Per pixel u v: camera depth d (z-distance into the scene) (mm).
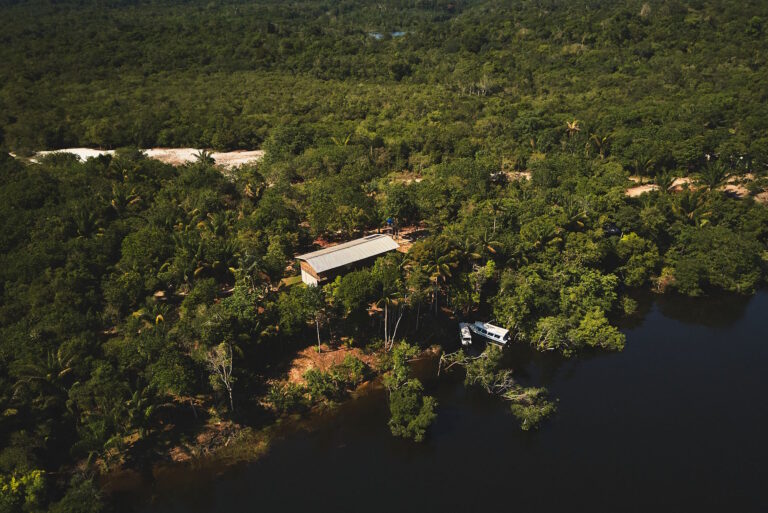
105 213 81938
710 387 60688
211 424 53969
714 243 80812
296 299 61500
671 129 118312
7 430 46625
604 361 65875
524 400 57344
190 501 46969
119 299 62812
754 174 109062
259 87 172625
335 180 99562
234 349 55844
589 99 157875
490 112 152750
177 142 139625
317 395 58312
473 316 73000
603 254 77562
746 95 139500
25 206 80125
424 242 69438
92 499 43156
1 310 58688
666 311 77188
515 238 77062
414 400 54656
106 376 50625
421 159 122188
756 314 75812
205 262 68500
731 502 46469
